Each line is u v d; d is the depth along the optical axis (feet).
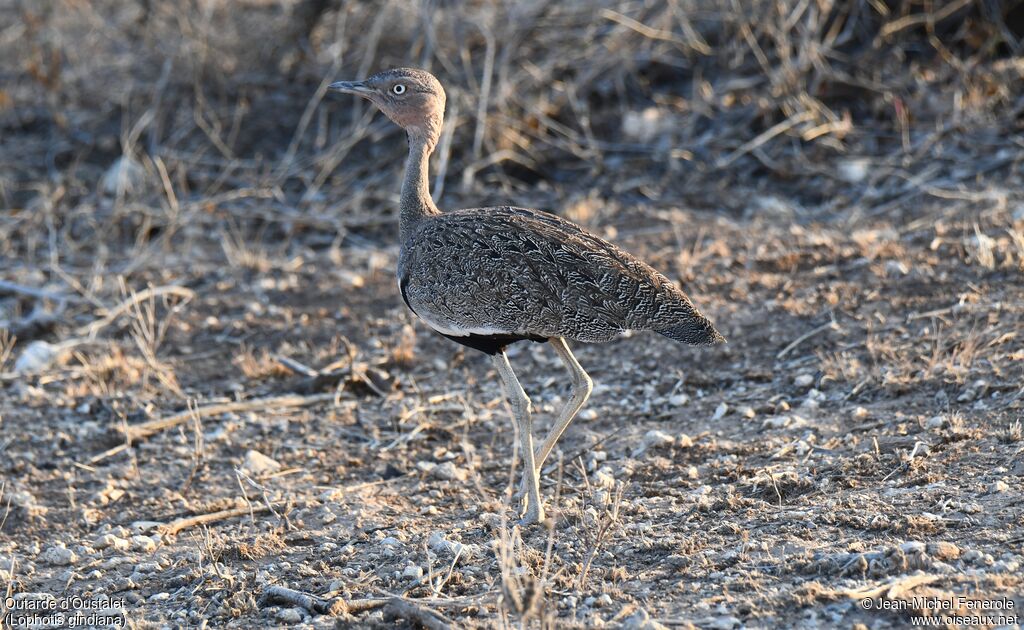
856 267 47.96
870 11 69.41
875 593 25.32
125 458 40.01
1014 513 28.73
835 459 33.99
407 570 30.07
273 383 45.52
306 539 33.32
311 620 28.25
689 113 66.95
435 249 33.04
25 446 40.68
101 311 51.75
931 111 63.57
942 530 28.58
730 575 27.71
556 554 30.09
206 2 74.74
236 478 38.09
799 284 47.34
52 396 44.57
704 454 36.01
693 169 62.64
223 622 28.73
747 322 44.88
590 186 62.39
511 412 33.01
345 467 38.52
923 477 31.65
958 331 40.83
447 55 71.10
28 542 34.78
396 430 40.81
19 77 77.87
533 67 69.51
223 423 42.04
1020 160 57.77
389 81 36.04
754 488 32.78
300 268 55.57
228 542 33.14
